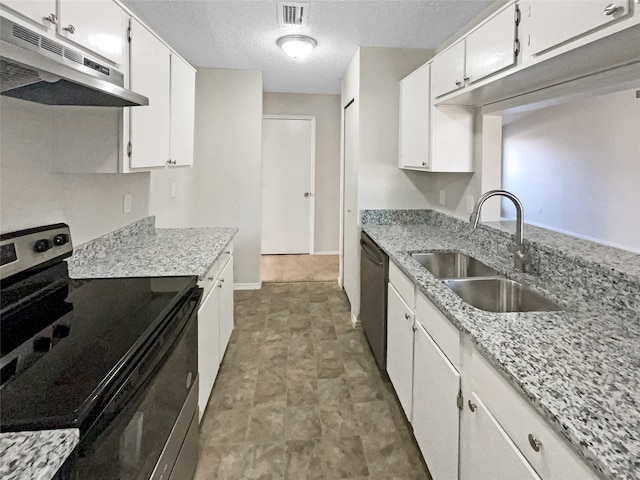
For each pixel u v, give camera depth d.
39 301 1.36
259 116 4.07
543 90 1.86
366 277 2.97
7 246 1.29
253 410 2.17
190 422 1.57
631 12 1.02
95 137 1.63
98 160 1.64
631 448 0.67
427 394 1.62
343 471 1.73
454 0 2.28
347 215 3.97
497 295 1.83
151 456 1.11
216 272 2.29
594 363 0.96
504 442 0.99
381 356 2.49
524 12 1.48
